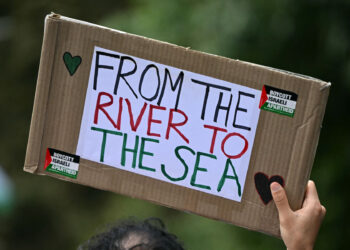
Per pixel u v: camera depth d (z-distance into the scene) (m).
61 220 13.17
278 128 2.35
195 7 5.85
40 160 2.45
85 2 12.71
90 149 2.43
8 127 13.61
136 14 6.52
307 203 2.34
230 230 6.23
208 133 2.38
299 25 5.32
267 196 2.36
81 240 12.56
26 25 13.15
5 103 13.66
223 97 2.37
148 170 2.40
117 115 2.41
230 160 2.37
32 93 13.64
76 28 2.41
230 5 5.32
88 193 13.24
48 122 2.44
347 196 5.50
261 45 5.41
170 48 2.38
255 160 2.37
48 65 2.43
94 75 2.41
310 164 2.34
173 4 6.00
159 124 2.39
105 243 2.14
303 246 2.29
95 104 2.42
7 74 13.64
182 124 2.39
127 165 2.41
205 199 2.38
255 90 2.36
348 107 5.59
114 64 2.41
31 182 13.27
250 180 2.37
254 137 2.37
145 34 6.12
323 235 5.50
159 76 2.39
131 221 2.26
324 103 2.33
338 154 5.56
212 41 5.46
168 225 7.45
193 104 2.38
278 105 2.35
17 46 13.23
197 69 2.37
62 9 12.80
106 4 12.66
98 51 2.41
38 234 13.36
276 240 5.93
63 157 2.44
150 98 2.39
